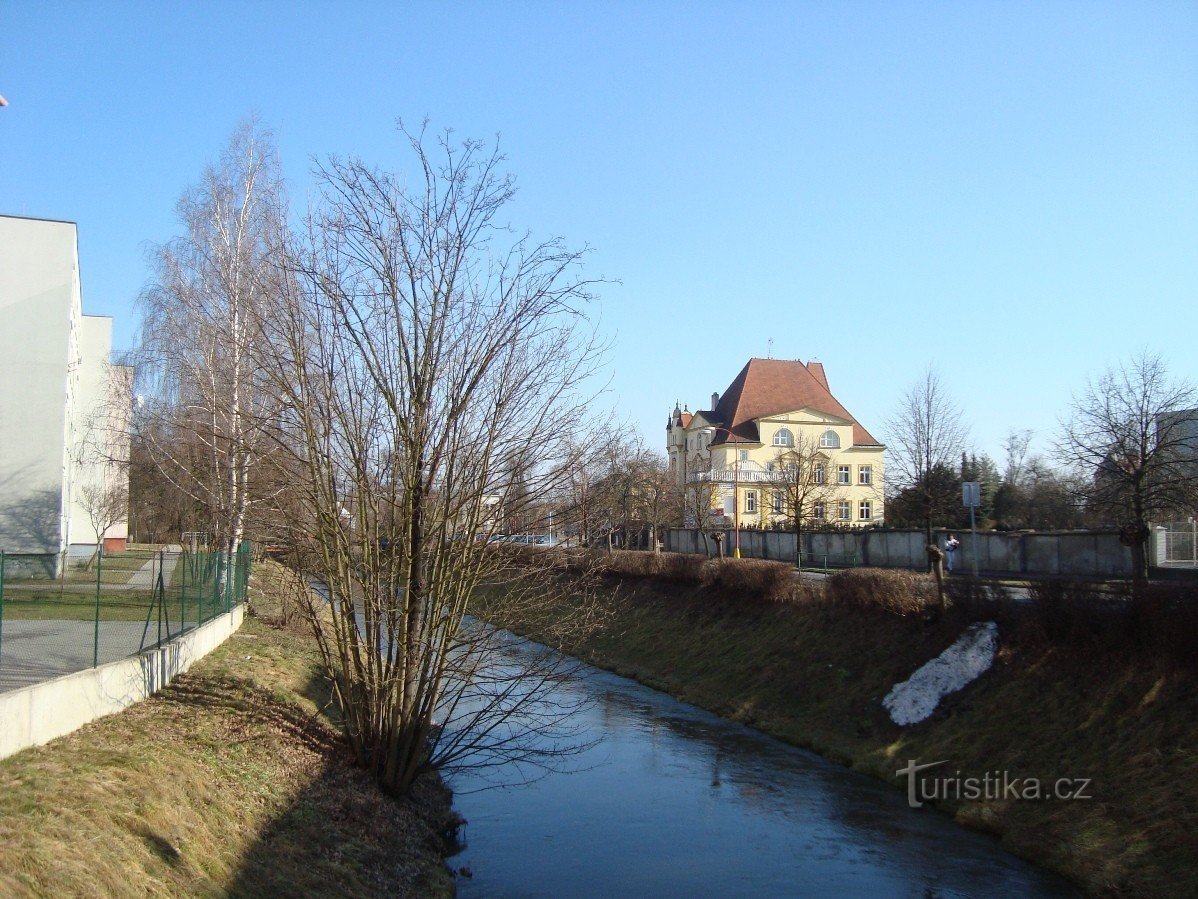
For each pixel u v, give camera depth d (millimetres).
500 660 16875
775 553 50781
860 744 20625
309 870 10844
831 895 13211
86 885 7621
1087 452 27234
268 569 29125
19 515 31625
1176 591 16297
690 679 28812
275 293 14844
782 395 82875
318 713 17375
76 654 15125
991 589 21484
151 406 30797
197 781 11219
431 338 13781
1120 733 15617
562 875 14039
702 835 15945
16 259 32156
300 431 14406
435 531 14320
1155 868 12531
